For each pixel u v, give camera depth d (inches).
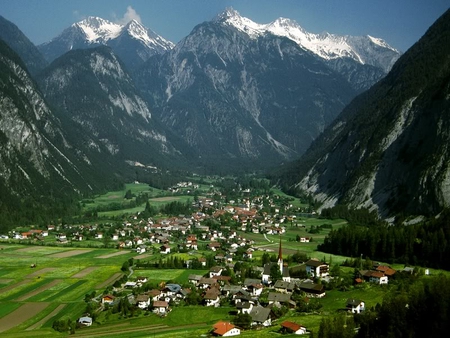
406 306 4948.3
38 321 5935.0
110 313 6107.3
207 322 5733.3
